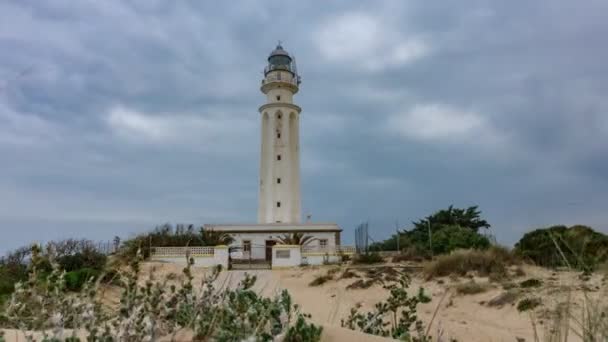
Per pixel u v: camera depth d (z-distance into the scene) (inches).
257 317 149.3
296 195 1967.3
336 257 1254.3
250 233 1668.3
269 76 2079.2
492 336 415.8
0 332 154.4
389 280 802.2
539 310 272.7
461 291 619.2
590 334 150.7
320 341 179.5
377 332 235.0
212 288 152.7
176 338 132.9
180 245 1256.8
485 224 1696.6
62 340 133.0
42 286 144.8
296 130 2039.9
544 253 714.2
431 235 1257.4
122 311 135.6
